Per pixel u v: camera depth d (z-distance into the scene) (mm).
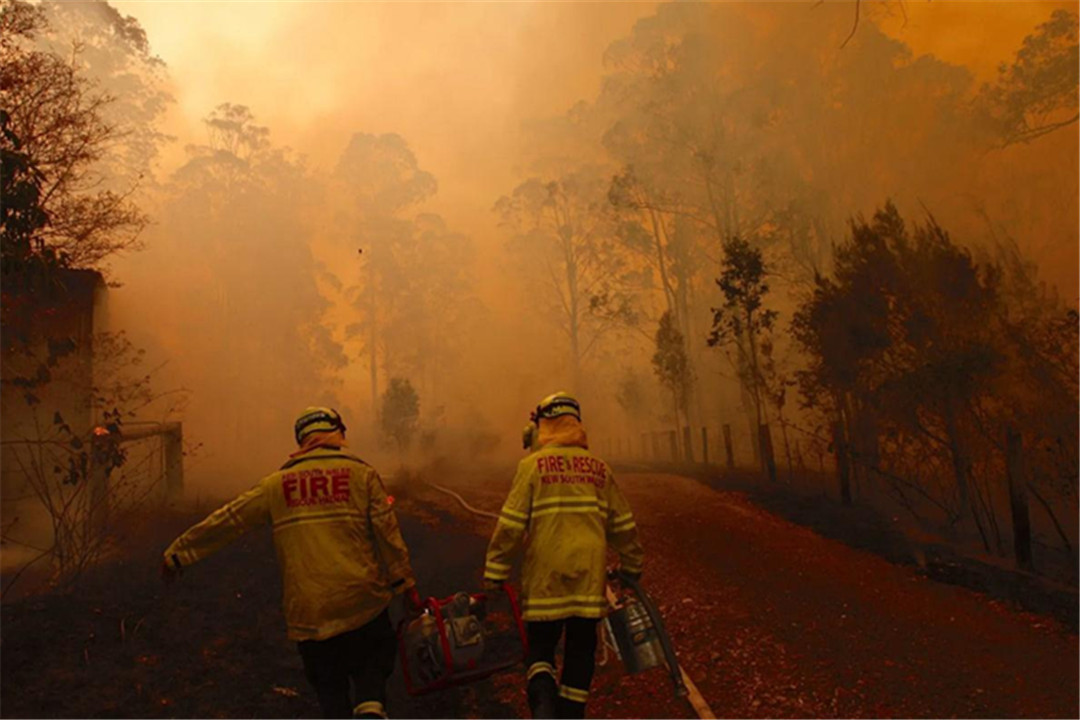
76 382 8625
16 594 6504
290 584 3750
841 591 7016
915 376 9344
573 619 3959
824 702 4957
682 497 12195
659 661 4098
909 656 5562
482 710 5039
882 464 10672
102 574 6836
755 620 6391
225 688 4930
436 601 4266
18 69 8031
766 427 13812
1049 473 8805
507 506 3975
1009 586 6906
